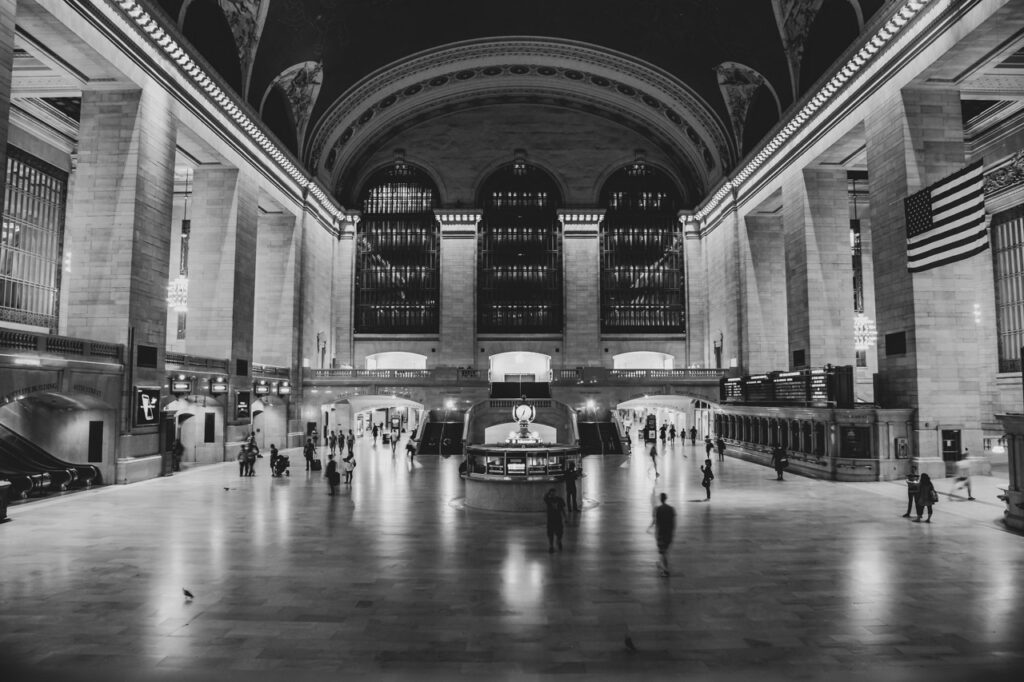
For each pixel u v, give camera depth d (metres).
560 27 34.72
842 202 26.94
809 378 22.64
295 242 33.72
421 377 34.38
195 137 23.42
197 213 26.81
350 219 41.81
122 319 19.12
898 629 7.16
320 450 31.30
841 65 22.48
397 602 8.04
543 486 14.70
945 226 17.33
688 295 41.81
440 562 9.98
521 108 42.91
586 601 8.11
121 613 7.61
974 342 19.59
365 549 10.84
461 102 42.22
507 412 30.62
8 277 24.23
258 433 31.34
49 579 8.98
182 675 5.96
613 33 34.38
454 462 25.92
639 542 11.40
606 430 32.53
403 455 28.86
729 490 17.98
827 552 10.69
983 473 19.34
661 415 46.78
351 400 34.44
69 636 6.89
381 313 41.94
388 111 39.88
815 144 25.64
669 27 31.98
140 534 11.95
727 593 8.45
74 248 19.48
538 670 6.09
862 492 17.58
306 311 35.09
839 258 26.75
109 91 19.84
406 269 42.22
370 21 31.31
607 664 6.23
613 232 42.88
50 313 26.34
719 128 35.41
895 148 20.36
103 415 18.69
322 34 29.66
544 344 41.81
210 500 15.98
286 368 32.75
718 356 38.16
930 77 19.52
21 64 20.33
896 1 19.38
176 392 21.75
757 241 34.06
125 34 18.91
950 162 19.95
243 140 27.02
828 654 6.47
